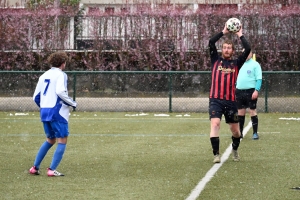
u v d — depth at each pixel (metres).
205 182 24.28
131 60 84.38
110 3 103.88
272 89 63.56
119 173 26.69
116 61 84.56
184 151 34.22
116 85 66.00
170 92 64.31
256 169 27.59
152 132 44.75
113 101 65.56
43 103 25.81
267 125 49.88
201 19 83.12
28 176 25.89
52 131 26.11
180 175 26.06
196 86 65.81
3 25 84.75
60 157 25.97
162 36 83.56
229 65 28.83
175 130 46.19
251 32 83.25
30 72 64.81
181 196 21.58
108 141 39.12
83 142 38.56
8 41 84.62
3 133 43.56
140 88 65.94
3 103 65.69
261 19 83.12
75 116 59.31
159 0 92.56
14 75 66.88
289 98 63.28
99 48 84.75
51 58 26.19
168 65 83.56
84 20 86.69
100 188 23.20
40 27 85.19
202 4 99.31
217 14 82.94
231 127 29.45
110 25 84.75
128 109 65.31
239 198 21.23
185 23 83.44
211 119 29.22
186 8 88.62
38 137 41.09
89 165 29.06
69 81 66.62
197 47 83.25
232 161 30.19
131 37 84.44
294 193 22.11
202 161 30.28
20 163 29.62
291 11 82.81
